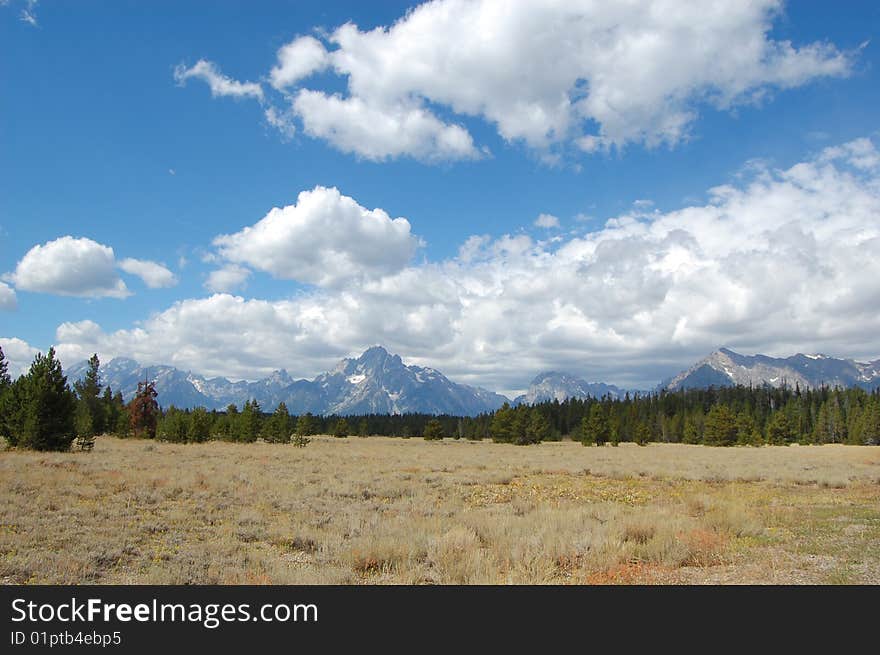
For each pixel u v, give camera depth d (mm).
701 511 16953
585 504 19094
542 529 12539
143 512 14750
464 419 147000
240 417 64562
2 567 9273
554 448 73500
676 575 9758
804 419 125438
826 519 15922
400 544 11148
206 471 25047
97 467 24000
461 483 26094
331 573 9273
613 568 10141
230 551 11359
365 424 126750
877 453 60156
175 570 9492
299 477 25172
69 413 34625
